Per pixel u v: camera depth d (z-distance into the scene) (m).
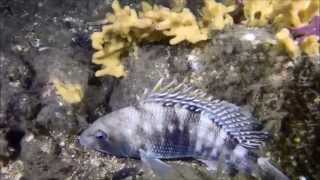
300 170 0.50
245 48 0.53
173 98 0.43
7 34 0.82
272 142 0.49
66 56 0.76
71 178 0.60
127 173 0.55
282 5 0.56
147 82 0.57
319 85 0.48
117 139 0.44
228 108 0.42
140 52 0.61
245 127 0.43
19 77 0.75
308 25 0.55
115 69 0.61
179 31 0.57
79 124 0.66
